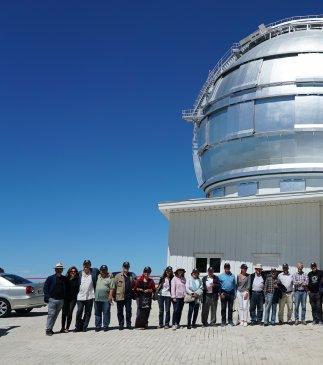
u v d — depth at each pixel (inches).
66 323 707.4
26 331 653.3
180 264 1050.7
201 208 1049.5
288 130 1273.4
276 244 984.9
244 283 689.0
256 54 1391.5
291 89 1289.4
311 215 969.5
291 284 690.2
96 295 656.4
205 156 1461.6
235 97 1362.0
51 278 625.3
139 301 672.4
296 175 1272.1
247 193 1320.1
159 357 462.6
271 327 657.6
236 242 1016.9
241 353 477.1
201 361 441.1
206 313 688.4
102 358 460.8
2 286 834.8
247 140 1323.8
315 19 1515.7
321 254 959.0
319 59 1322.6
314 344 520.1
